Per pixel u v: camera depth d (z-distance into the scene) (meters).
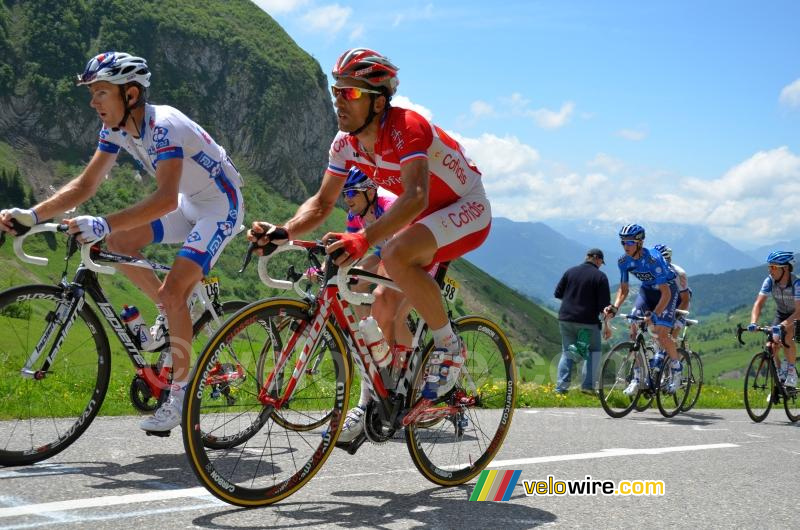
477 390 3.62
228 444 3.50
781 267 8.12
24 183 150.00
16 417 3.64
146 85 3.58
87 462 3.42
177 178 3.54
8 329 3.26
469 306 171.75
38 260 3.29
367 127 3.02
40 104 164.38
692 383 8.52
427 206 3.13
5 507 2.61
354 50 2.95
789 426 7.70
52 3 177.62
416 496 3.22
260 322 2.86
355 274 2.99
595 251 9.61
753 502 3.52
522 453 4.48
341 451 4.11
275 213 176.62
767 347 8.09
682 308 8.54
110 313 3.57
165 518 2.60
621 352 7.74
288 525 2.63
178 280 3.62
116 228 3.34
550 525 2.89
